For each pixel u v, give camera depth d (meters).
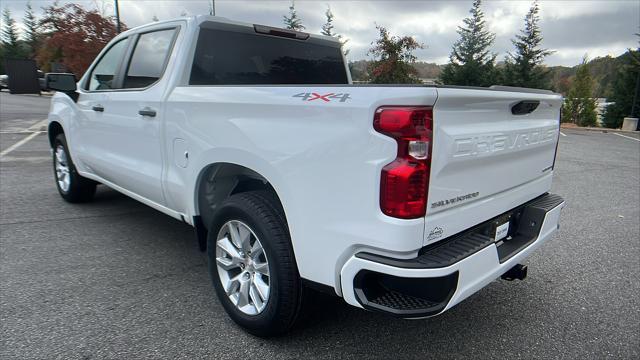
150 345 2.52
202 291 3.19
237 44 3.53
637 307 3.12
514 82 33.94
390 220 1.87
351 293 2.04
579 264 3.88
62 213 4.96
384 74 16.48
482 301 3.18
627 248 4.28
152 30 3.64
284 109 2.26
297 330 2.69
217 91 2.74
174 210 3.36
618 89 25.42
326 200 2.08
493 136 2.27
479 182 2.26
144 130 3.43
